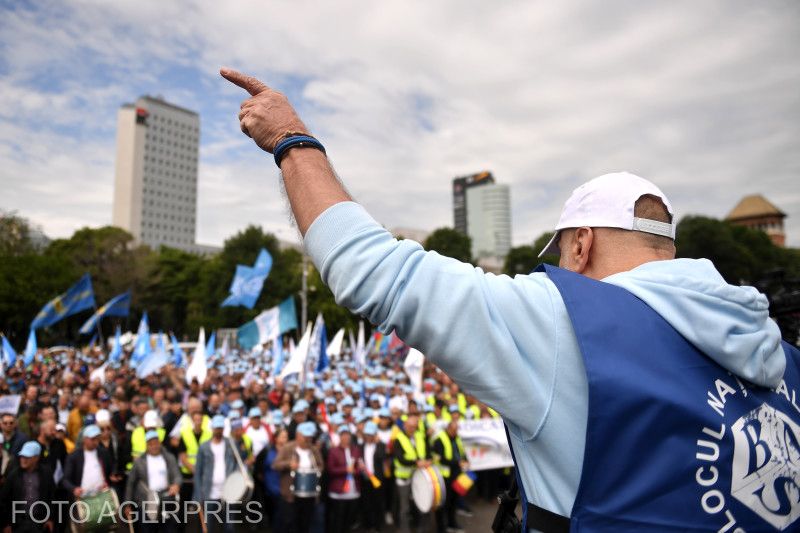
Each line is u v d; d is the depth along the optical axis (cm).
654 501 89
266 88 121
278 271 4806
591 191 121
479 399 99
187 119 18775
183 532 861
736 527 92
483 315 95
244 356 2480
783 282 267
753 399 100
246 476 784
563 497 95
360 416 959
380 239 100
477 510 1049
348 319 4262
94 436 762
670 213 121
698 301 99
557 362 96
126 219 17062
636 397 89
